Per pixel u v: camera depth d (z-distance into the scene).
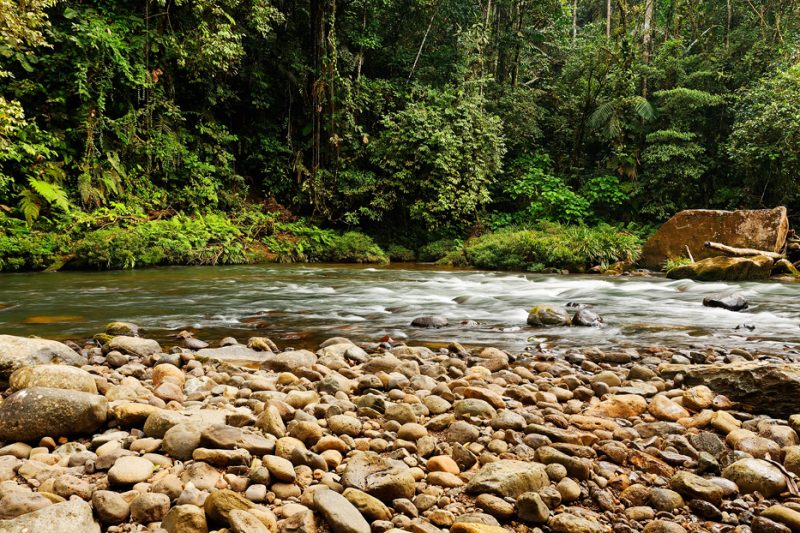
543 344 4.73
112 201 13.22
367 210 17.09
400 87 19.62
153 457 2.07
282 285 9.27
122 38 13.66
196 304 6.94
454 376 3.58
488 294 8.40
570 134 21.84
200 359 3.83
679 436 2.36
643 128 19.38
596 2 28.66
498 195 20.17
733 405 2.87
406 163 16.98
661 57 19.59
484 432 2.46
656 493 1.90
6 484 1.78
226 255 13.95
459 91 18.02
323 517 1.71
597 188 18.58
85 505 1.63
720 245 11.73
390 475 1.94
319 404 2.78
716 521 1.80
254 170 18.34
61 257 11.12
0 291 7.88
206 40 14.09
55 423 2.25
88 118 13.20
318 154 17.72
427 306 6.98
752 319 6.14
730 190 17.75
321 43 17.47
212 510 1.66
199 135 16.45
